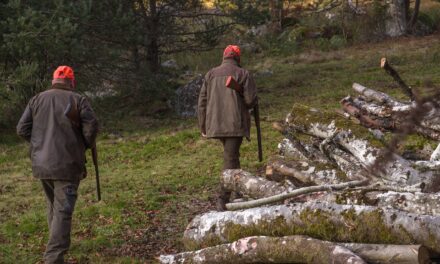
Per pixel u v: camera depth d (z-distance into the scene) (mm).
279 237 4699
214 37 17688
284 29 25750
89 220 7281
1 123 14023
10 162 11016
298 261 4562
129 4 16219
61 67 5879
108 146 11727
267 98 15562
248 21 17516
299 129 6617
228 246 4871
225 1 17828
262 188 5938
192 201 7926
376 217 4598
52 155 5562
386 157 2115
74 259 6047
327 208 4797
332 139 6176
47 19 12812
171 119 14664
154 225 7020
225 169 6824
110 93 17312
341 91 15352
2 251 6359
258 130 7152
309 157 6695
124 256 6105
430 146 6656
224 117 6730
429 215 4562
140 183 8953
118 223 7090
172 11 17344
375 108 7180
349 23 26156
